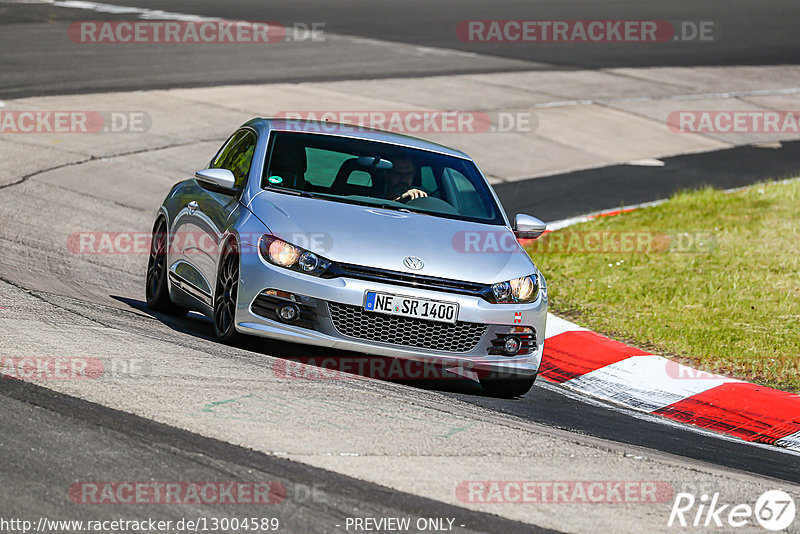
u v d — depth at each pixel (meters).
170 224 30.12
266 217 25.30
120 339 24.28
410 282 24.34
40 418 18.00
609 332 32.84
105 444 17.17
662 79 97.06
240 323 24.52
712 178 65.31
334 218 25.59
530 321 25.45
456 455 19.00
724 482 19.81
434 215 27.23
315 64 86.81
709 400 27.25
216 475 16.41
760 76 103.31
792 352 31.16
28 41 85.06
